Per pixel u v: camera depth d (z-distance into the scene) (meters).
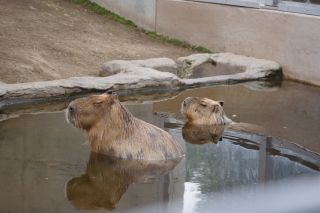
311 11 14.24
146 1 18.17
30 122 9.16
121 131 7.47
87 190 6.24
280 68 14.77
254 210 5.32
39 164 7.05
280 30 14.77
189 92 12.45
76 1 19.47
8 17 15.88
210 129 9.30
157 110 10.58
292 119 10.07
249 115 10.34
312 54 13.95
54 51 14.30
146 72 12.71
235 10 15.97
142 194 6.14
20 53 13.05
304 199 5.39
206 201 5.84
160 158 7.45
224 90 12.80
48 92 11.04
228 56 15.45
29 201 5.84
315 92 12.87
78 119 7.43
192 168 7.12
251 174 6.89
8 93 10.52
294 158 7.69
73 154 7.51
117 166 7.13
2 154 7.38
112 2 19.16
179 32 17.64
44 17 16.89
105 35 16.91
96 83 11.70
